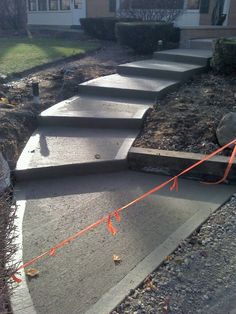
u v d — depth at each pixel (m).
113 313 2.74
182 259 3.26
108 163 5.04
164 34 10.55
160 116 6.05
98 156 5.14
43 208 4.21
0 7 17.12
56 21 18.86
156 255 3.33
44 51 10.91
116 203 4.30
